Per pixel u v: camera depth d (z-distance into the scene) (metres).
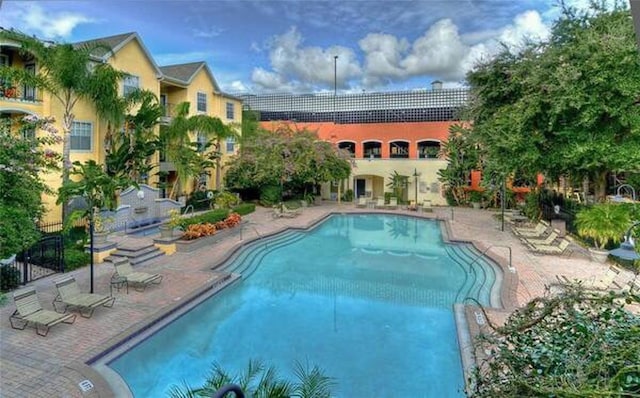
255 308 11.20
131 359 8.13
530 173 19.09
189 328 9.81
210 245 17.17
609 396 2.89
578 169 17.55
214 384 4.37
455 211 28.97
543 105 16.03
